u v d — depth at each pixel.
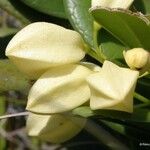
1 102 0.24
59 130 0.17
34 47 0.15
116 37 0.17
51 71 0.16
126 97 0.14
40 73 0.16
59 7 0.20
